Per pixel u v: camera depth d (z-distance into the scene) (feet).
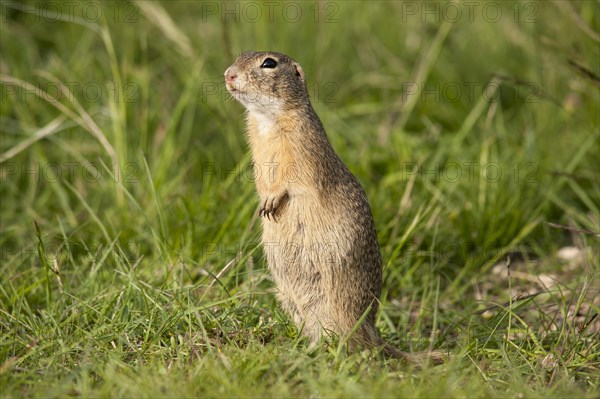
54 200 44.24
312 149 31.30
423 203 38.50
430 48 51.80
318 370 26.40
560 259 40.50
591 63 47.75
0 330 29.86
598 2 47.42
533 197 42.98
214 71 50.03
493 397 25.29
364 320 31.01
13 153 42.27
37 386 25.18
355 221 31.19
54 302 32.09
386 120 48.57
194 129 48.14
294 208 31.07
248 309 30.91
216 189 40.32
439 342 31.86
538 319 34.24
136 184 42.29
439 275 37.40
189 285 34.45
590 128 45.78
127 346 28.94
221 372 25.29
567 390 25.81
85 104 48.06
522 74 51.67
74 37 52.95
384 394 24.40
